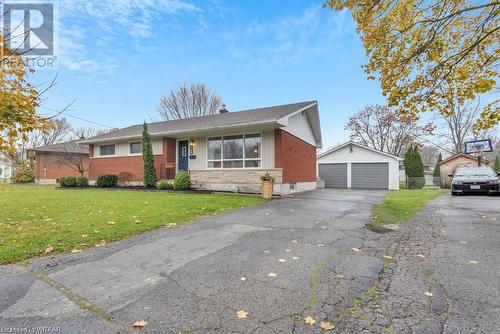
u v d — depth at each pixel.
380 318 2.46
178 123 17.64
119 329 2.32
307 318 2.46
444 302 2.72
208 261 3.90
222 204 8.91
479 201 9.76
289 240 4.95
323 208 8.58
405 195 12.70
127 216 6.75
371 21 5.86
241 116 14.84
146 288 3.07
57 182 23.95
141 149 16.59
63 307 2.67
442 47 5.69
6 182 27.28
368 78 6.50
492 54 5.59
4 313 2.56
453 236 5.18
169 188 14.05
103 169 18.34
